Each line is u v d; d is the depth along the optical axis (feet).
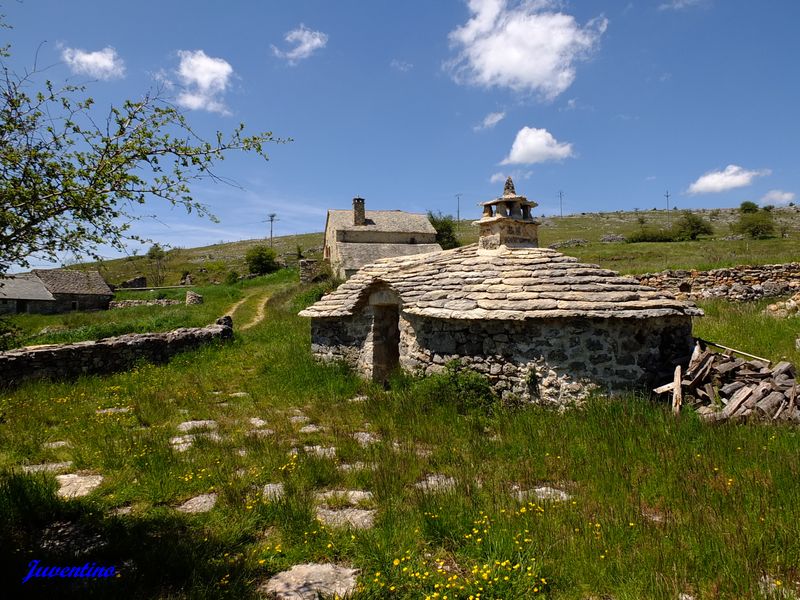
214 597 11.59
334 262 136.26
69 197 14.23
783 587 11.32
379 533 14.15
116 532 14.84
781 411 21.76
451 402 27.78
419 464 19.71
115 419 27.53
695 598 11.25
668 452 19.10
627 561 12.32
